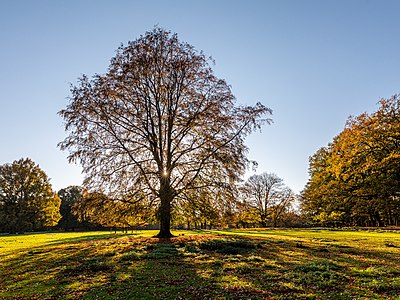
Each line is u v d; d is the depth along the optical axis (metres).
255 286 10.47
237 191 23.02
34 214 59.97
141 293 10.02
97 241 25.72
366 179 31.25
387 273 11.91
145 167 23.83
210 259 15.46
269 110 24.06
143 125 24.08
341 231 40.09
